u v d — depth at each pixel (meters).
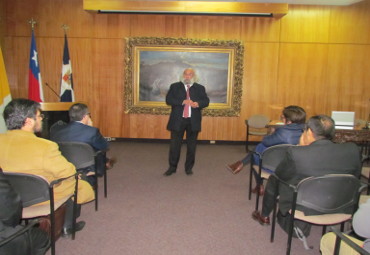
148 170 4.29
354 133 4.00
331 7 5.98
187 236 2.42
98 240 2.32
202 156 5.23
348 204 1.90
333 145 1.88
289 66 6.13
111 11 5.88
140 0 5.54
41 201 1.80
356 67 6.09
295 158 1.87
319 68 6.12
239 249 2.24
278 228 2.59
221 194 3.38
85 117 2.78
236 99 6.16
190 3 5.50
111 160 3.36
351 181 1.82
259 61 6.14
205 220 2.71
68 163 1.91
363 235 1.28
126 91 6.19
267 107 6.24
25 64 6.17
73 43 6.14
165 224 2.62
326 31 6.04
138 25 6.09
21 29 6.09
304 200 1.86
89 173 2.77
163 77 6.17
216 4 5.47
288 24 6.04
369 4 5.93
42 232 1.63
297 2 5.80
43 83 6.22
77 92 6.27
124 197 3.22
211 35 6.08
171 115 3.89
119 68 6.22
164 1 5.49
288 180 1.97
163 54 6.10
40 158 1.79
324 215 1.94
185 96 3.85
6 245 1.33
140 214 2.81
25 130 1.84
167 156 5.16
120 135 6.41
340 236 1.30
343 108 6.19
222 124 6.32
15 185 1.69
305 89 6.17
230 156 5.26
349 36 6.03
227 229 2.55
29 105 1.84
